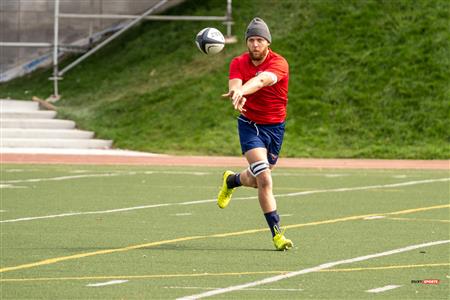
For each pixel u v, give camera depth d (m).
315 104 94.44
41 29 113.19
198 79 99.56
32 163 74.88
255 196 54.59
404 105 94.12
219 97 96.19
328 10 105.75
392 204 50.88
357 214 46.38
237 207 49.03
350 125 91.94
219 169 73.88
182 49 105.75
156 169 72.62
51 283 28.09
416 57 99.12
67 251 34.31
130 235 38.62
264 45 34.34
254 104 35.16
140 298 25.88
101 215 45.06
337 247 35.66
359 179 66.38
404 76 97.12
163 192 55.97
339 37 102.25
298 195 55.38
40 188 57.09
